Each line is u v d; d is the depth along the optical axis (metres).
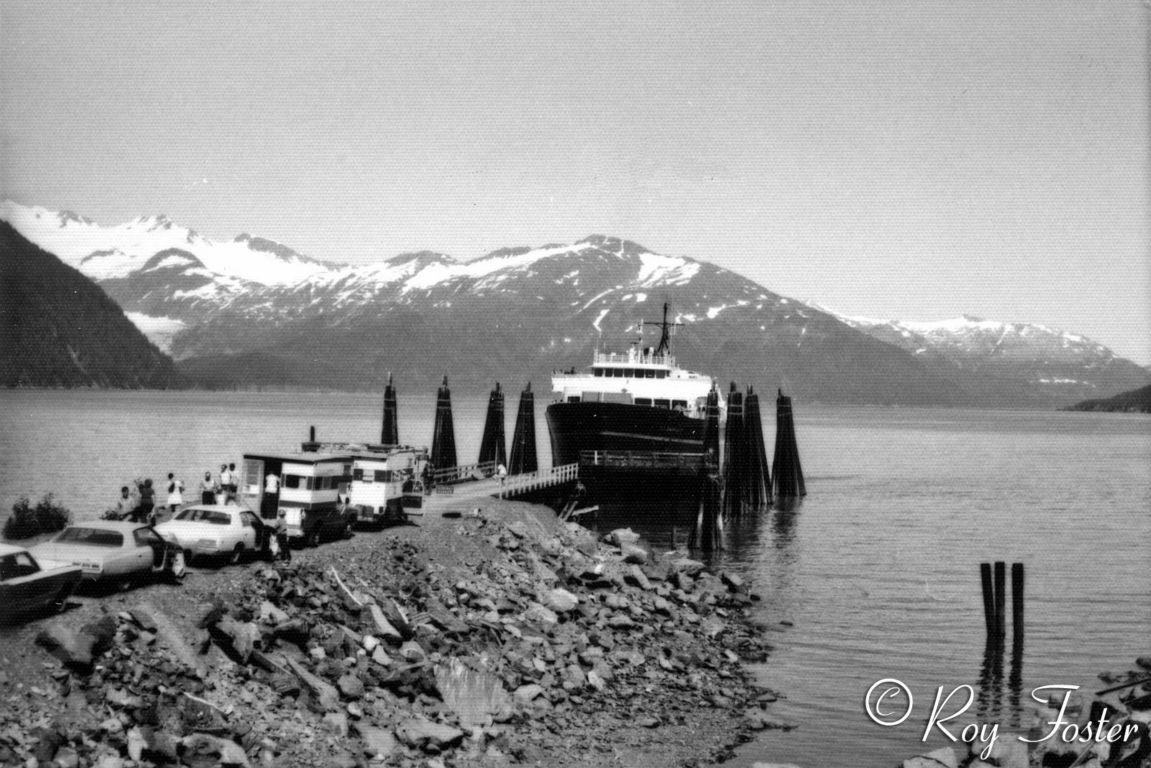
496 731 36.78
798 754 40.38
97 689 29.23
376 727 33.91
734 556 89.50
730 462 113.69
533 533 65.62
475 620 45.44
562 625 50.56
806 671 51.94
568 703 41.38
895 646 57.88
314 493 49.47
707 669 50.50
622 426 108.69
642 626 53.78
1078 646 59.28
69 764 26.20
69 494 101.12
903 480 183.50
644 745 39.00
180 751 28.25
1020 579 59.00
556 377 120.75
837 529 109.75
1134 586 79.00
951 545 100.25
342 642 37.72
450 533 58.03
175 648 32.66
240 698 32.22
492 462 115.56
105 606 33.88
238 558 42.34
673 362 129.12
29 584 31.70
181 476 122.62
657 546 91.94
